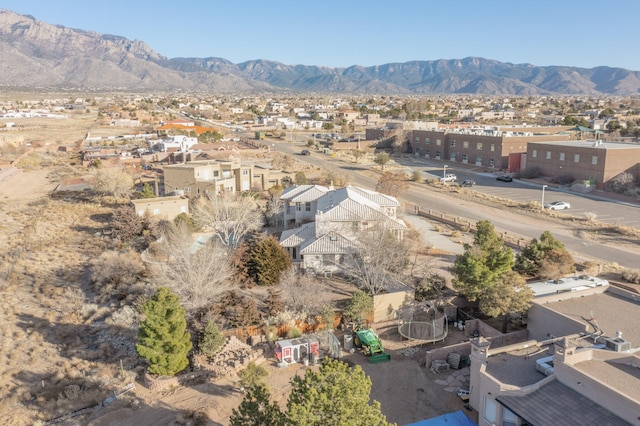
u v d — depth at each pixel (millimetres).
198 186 72438
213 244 50906
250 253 44781
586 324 30203
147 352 30156
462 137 119125
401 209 63094
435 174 104312
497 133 118938
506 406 23000
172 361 30516
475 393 26719
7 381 31344
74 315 39812
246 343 34938
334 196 54656
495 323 37250
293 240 48344
